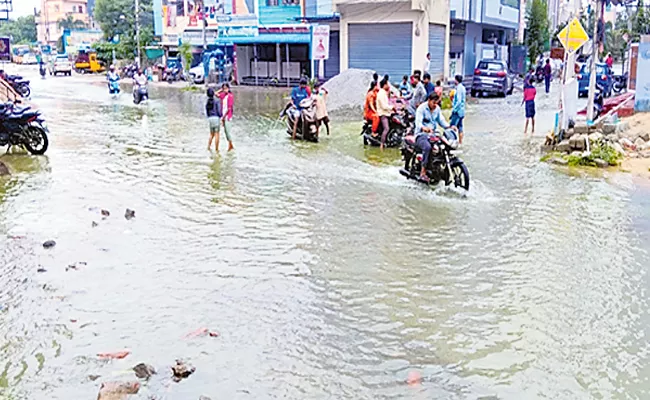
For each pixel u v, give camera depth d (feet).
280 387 15.43
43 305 20.07
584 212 30.78
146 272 22.85
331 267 23.39
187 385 15.51
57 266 23.50
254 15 122.31
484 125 63.57
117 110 81.35
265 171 40.68
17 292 21.09
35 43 365.40
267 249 25.39
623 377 15.89
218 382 15.65
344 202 32.78
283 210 31.24
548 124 63.67
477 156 45.85
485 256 24.54
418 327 18.57
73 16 347.77
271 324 18.72
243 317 19.19
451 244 26.00
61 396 15.17
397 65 99.50
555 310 19.70
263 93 107.55
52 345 17.58
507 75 100.68
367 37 100.99
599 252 25.00
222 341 17.70
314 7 114.01
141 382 15.58
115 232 27.61
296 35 112.37
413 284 21.77
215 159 44.96
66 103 91.76
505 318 19.16
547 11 186.70
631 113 55.36
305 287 21.50
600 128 46.75
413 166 37.37
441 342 17.67
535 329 18.44
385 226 28.53
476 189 35.50
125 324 18.76
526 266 23.47
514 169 41.04
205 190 35.50
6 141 46.80
